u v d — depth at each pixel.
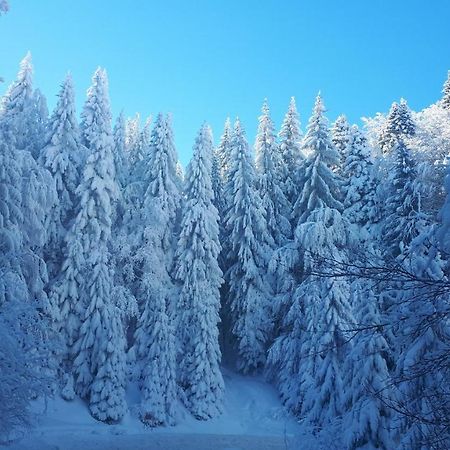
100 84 31.56
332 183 33.22
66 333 25.33
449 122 34.12
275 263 29.91
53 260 27.48
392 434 10.94
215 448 21.31
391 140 40.03
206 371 27.80
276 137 37.69
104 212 28.28
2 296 11.70
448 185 5.43
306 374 24.52
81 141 31.75
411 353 8.64
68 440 19.66
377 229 28.86
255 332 31.59
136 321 30.05
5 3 8.71
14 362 8.82
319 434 12.30
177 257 32.28
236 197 34.16
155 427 24.33
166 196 32.22
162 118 33.97
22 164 23.97
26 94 30.12
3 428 8.78
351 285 12.62
